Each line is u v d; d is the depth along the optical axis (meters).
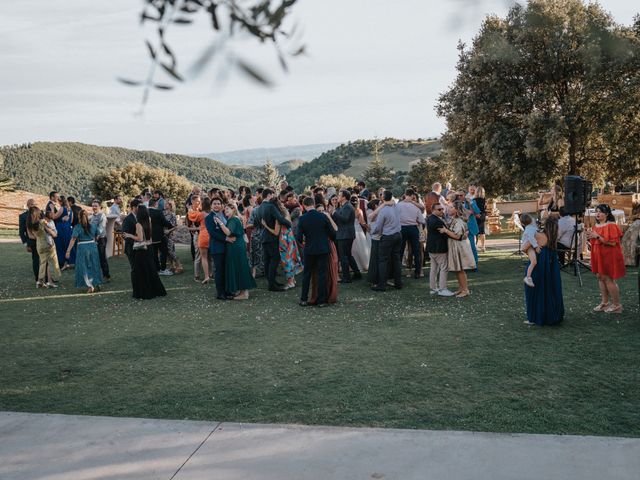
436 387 5.28
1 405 5.16
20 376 6.04
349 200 12.03
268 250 11.12
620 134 24.30
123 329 8.15
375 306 9.20
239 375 5.87
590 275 11.52
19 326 8.52
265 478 3.57
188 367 6.21
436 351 6.49
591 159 26.27
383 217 10.48
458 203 9.80
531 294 7.55
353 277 12.27
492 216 26.09
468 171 27.94
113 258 17.28
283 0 1.08
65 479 3.66
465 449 3.86
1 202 34.16
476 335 7.15
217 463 3.80
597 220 8.18
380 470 3.61
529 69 23.50
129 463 3.85
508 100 25.00
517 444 3.90
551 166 25.45
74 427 4.48
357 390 5.27
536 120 23.67
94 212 12.95
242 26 1.11
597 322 7.60
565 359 6.02
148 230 10.59
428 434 4.12
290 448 3.98
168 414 4.83
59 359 6.68
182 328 8.11
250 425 4.41
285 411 4.80
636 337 6.76
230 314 8.97
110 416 4.77
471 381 5.42
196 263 12.75
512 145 25.33
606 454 3.72
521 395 5.01
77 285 11.53
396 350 6.60
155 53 1.06
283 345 7.00
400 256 10.80
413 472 3.57
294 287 11.36
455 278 11.87
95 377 5.95
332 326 7.92
